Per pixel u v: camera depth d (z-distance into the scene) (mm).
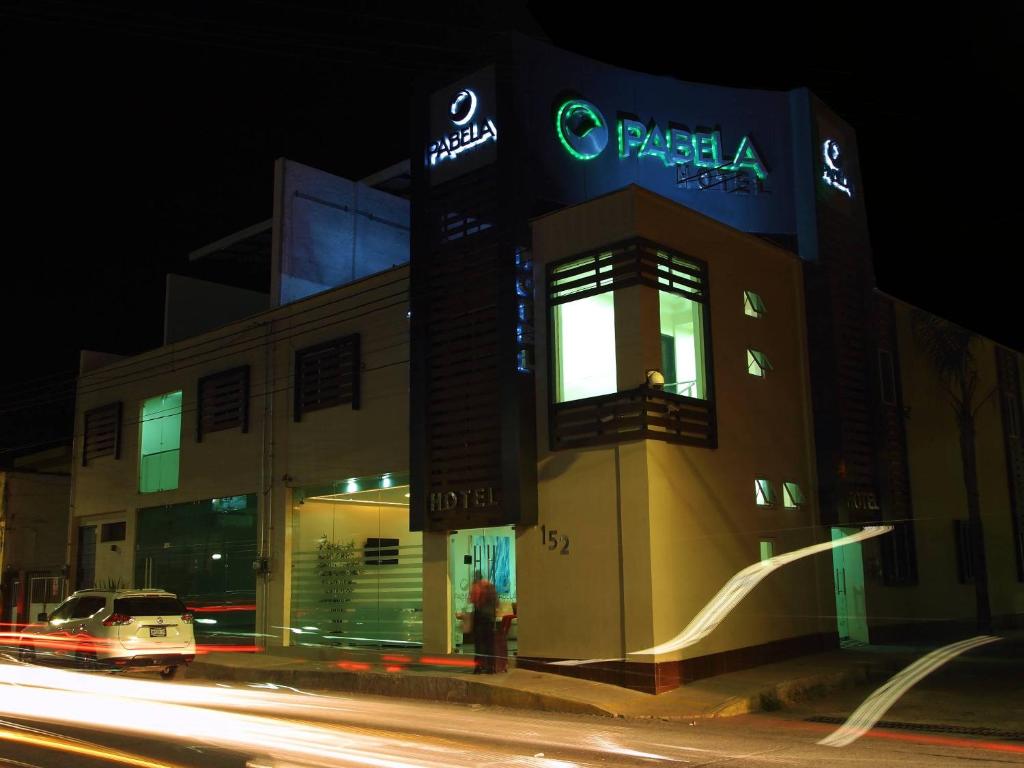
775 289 19609
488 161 17844
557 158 18312
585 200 18469
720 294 17781
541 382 16797
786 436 19016
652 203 16469
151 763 8984
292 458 21812
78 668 17641
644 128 19688
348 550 20438
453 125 18547
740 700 13688
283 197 24203
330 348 21406
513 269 17078
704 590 15859
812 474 19469
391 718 12398
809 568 18766
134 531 26188
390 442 19703
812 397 19859
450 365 17797
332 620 20391
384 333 20312
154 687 16234
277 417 22391
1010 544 26000
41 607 29391
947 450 24125
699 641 15461
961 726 12008
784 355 19438
